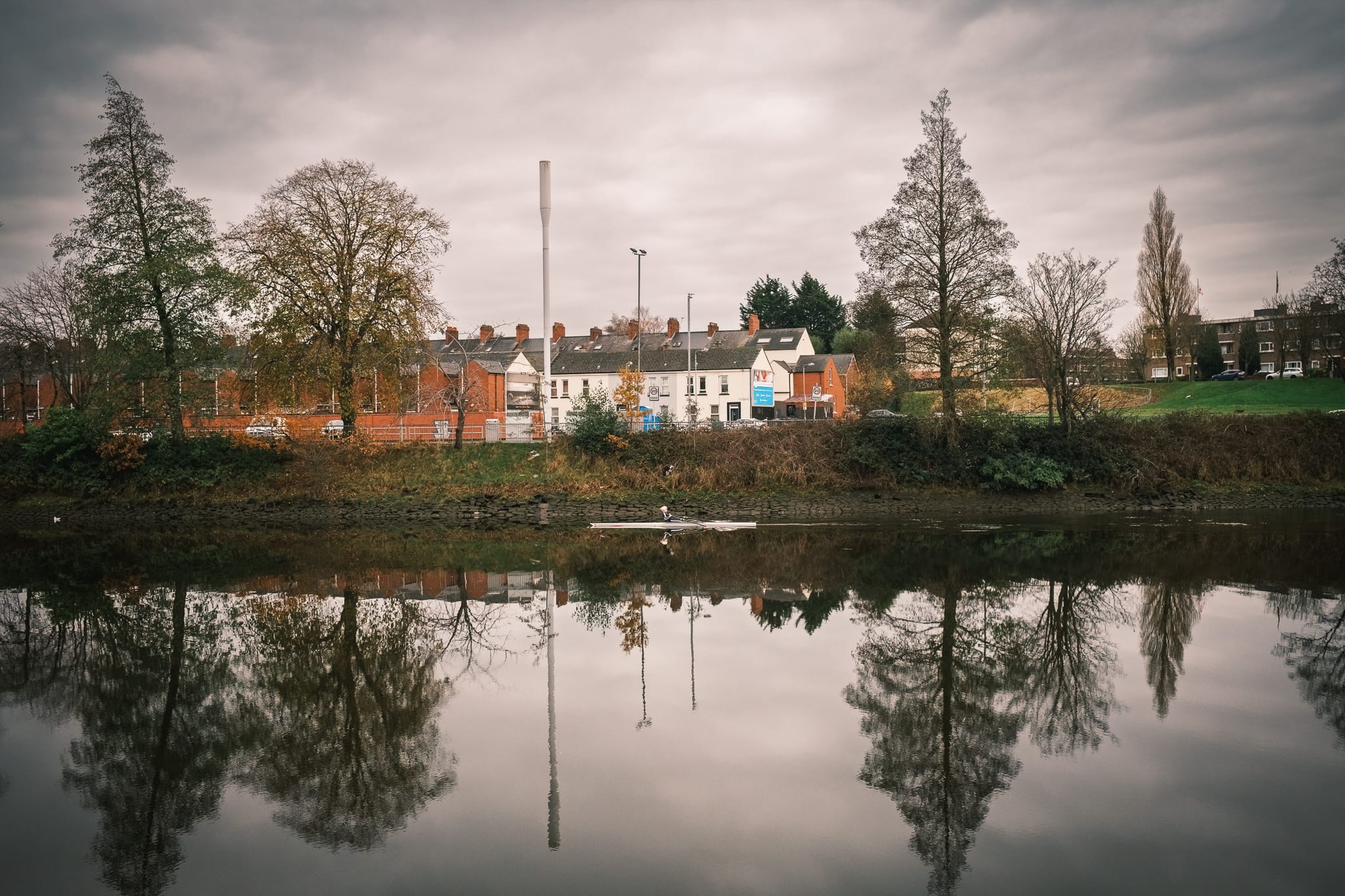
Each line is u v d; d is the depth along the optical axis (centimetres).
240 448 4628
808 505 4206
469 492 4447
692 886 926
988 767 1239
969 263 3850
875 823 1072
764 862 980
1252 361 8475
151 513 4378
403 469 4659
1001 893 907
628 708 1513
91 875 980
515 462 4675
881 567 2784
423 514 4284
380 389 4891
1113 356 4522
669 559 3034
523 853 1007
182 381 4225
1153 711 1459
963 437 4303
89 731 1452
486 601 2408
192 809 1157
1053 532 3478
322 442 4550
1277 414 4797
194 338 4091
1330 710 1458
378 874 963
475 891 925
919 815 1092
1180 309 6850
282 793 1198
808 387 7994
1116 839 1021
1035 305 4159
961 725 1405
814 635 1978
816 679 1658
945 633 1978
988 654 1811
